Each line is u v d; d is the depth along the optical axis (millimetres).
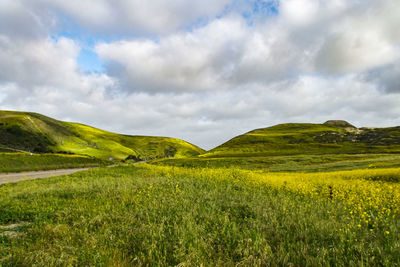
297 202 8484
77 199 9273
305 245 4477
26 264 4098
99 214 6801
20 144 118625
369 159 49594
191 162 57750
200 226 5523
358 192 10992
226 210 7191
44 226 6039
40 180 17719
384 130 134875
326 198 9898
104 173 22109
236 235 4992
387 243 4699
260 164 51438
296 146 119062
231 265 3910
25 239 5328
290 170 39312
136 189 10750
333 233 5129
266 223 5938
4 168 32188
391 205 7926
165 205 7516
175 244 4625
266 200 8555
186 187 11086
